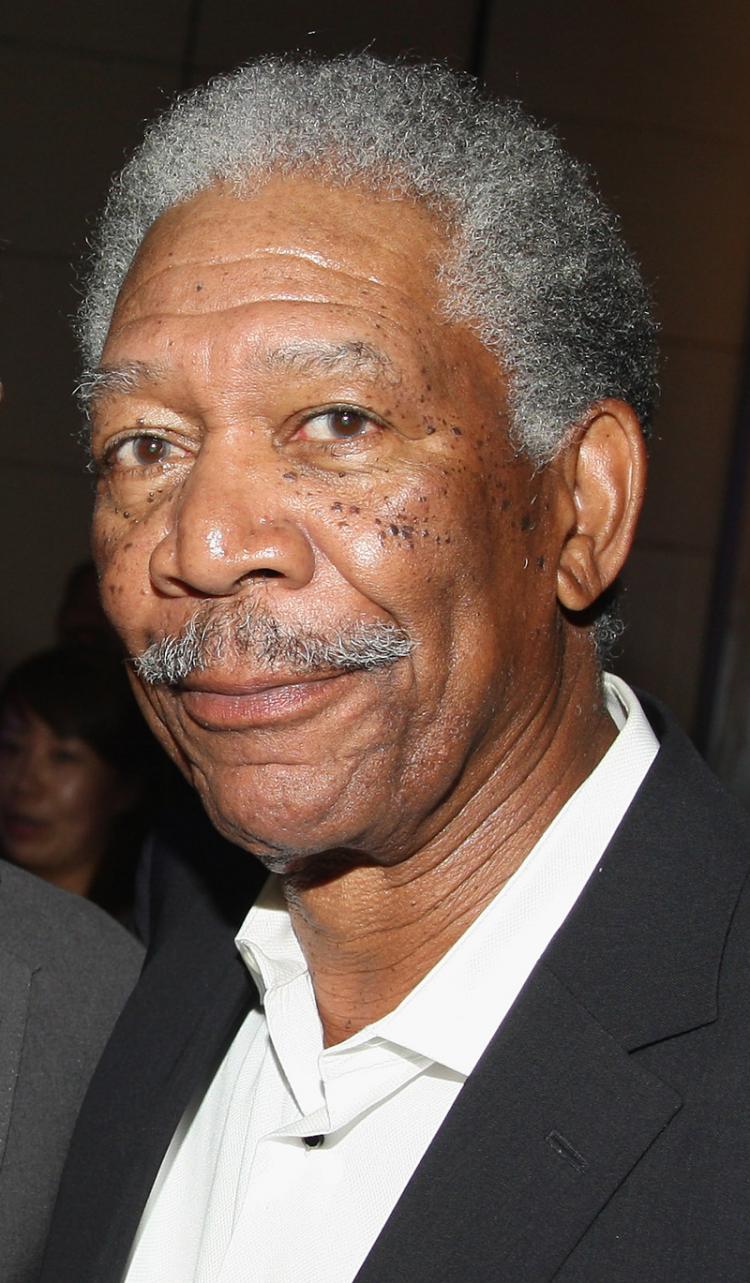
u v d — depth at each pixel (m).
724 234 5.10
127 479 1.21
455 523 1.13
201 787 1.24
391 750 1.15
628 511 1.26
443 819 1.23
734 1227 1.02
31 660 3.03
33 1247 1.51
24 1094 1.56
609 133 5.07
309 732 1.13
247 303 1.11
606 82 5.06
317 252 1.12
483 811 1.25
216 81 1.28
